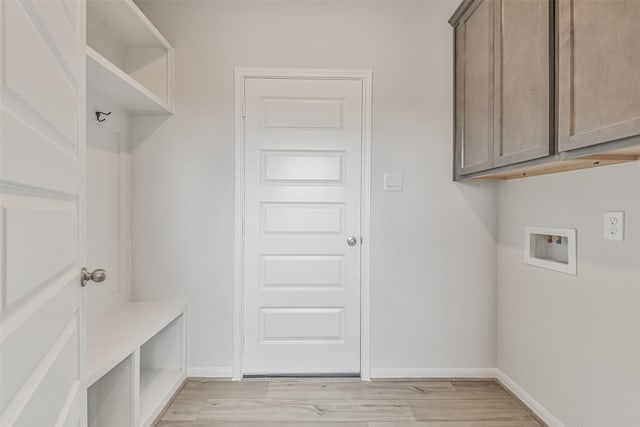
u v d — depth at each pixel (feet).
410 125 8.72
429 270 8.77
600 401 5.64
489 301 8.81
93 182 7.31
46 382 2.85
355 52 8.68
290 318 8.79
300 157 8.73
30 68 2.49
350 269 8.79
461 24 8.21
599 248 5.67
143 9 8.57
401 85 8.70
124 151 8.35
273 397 7.84
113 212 8.02
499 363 8.66
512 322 8.09
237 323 8.68
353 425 6.85
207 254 8.68
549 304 6.85
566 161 5.07
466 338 8.80
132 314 7.72
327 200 8.75
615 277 5.38
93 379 5.16
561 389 6.51
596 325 5.72
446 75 8.70
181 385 8.25
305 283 8.77
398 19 8.69
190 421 6.95
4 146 2.15
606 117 4.25
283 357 8.79
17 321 2.34
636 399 5.05
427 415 7.20
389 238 8.74
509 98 6.28
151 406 6.91
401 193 8.73
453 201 8.75
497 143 6.66
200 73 8.61
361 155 8.75
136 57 8.43
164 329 8.46
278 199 8.73
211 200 8.66
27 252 2.47
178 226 8.65
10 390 2.23
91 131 7.20
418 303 8.79
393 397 7.88
